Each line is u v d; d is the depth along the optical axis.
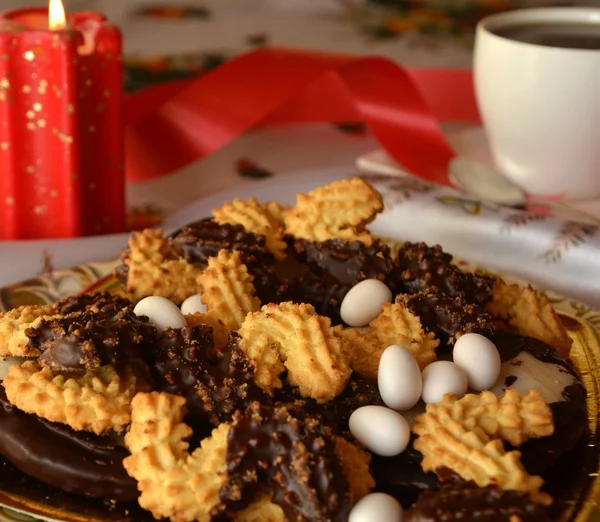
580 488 0.41
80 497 0.41
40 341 0.42
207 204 0.64
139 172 0.71
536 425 0.41
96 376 0.42
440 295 0.47
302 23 1.04
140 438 0.40
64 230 0.61
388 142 0.71
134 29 1.00
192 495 0.38
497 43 0.63
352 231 0.50
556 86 0.61
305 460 0.38
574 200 0.66
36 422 0.41
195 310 0.47
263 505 0.39
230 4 1.12
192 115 0.72
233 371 0.42
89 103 0.60
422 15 1.08
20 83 0.58
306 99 0.83
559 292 0.56
